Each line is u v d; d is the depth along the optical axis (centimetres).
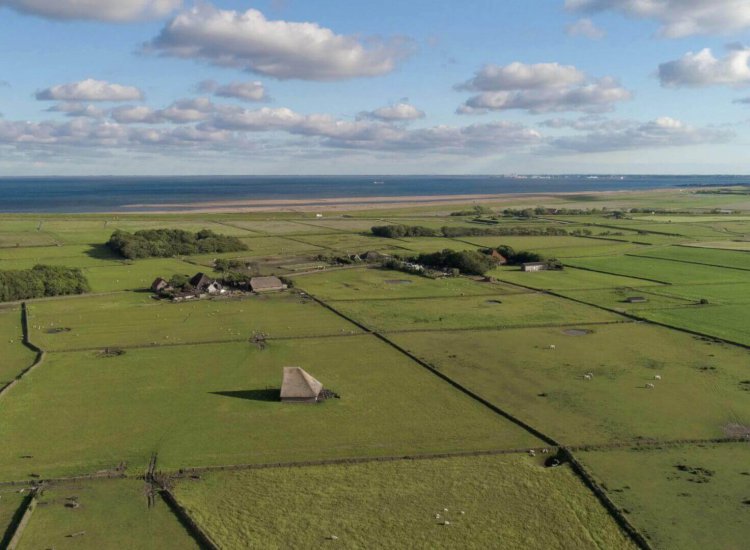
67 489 5088
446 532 4503
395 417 6531
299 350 8950
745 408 6700
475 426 6297
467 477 5281
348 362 8388
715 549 4266
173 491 5047
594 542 4384
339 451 5753
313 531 4522
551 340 9419
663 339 9406
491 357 8581
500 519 4662
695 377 7700
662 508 4766
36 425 6322
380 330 9988
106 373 7950
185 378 7762
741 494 4953
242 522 4628
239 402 6962
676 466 5428
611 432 6112
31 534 4478
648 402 6888
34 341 9400
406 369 8094
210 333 9875
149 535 4494
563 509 4791
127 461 5553
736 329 9900
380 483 5188
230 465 5472
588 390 7281
